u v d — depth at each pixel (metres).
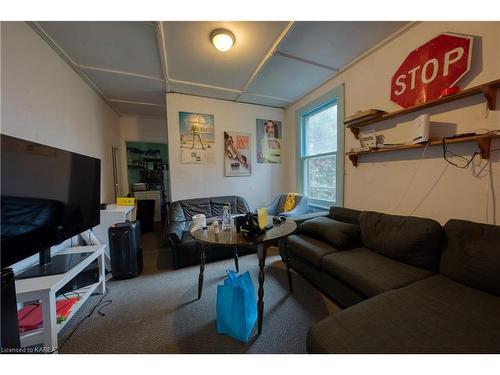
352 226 2.02
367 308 1.06
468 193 1.53
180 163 3.24
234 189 3.63
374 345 0.84
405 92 1.91
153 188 5.19
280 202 3.54
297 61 2.37
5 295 0.90
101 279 1.86
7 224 1.08
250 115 3.68
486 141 1.37
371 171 2.31
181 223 2.86
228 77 2.72
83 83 2.66
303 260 2.08
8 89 1.46
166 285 2.06
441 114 1.66
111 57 2.21
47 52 1.91
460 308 1.04
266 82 2.88
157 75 2.65
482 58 1.43
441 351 0.81
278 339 1.34
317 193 3.35
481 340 0.85
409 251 1.53
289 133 3.85
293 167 3.76
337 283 1.64
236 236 1.52
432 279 1.31
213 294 1.89
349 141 2.57
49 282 1.22
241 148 3.63
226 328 1.38
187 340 1.34
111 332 1.42
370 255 1.72
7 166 1.09
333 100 2.85
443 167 1.68
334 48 2.14
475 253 1.23
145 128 4.70
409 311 1.03
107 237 2.34
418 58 1.78
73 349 1.28
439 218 1.71
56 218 1.45
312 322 1.49
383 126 2.15
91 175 1.88
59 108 2.09
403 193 1.99
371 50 2.17
